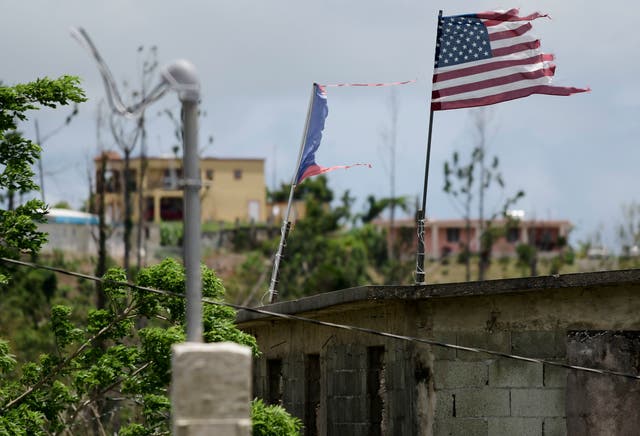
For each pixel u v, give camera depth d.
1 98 31.31
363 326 30.81
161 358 30.27
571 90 31.52
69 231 118.25
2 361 31.33
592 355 27.42
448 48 31.69
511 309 28.16
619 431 27.14
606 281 26.59
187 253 18.14
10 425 29.84
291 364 35.25
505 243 146.12
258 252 119.12
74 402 31.70
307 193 146.12
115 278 32.00
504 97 31.56
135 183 118.81
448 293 27.94
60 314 32.78
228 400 16.55
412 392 28.50
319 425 33.28
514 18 31.59
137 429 29.97
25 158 32.31
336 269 103.50
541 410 27.80
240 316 36.41
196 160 18.05
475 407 28.22
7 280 32.03
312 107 38.31
